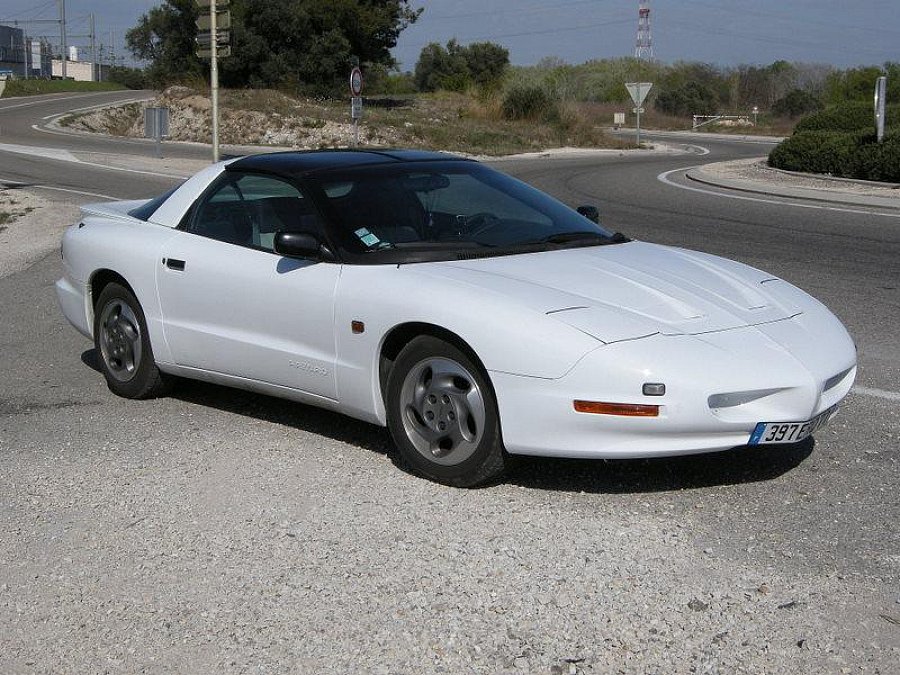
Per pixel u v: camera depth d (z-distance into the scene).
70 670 3.39
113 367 6.47
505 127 48.16
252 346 5.53
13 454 5.46
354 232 5.27
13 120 56.59
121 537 4.38
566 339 4.39
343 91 59.09
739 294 5.05
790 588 3.78
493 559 4.06
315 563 4.07
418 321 4.75
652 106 79.94
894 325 8.33
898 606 3.64
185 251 5.87
